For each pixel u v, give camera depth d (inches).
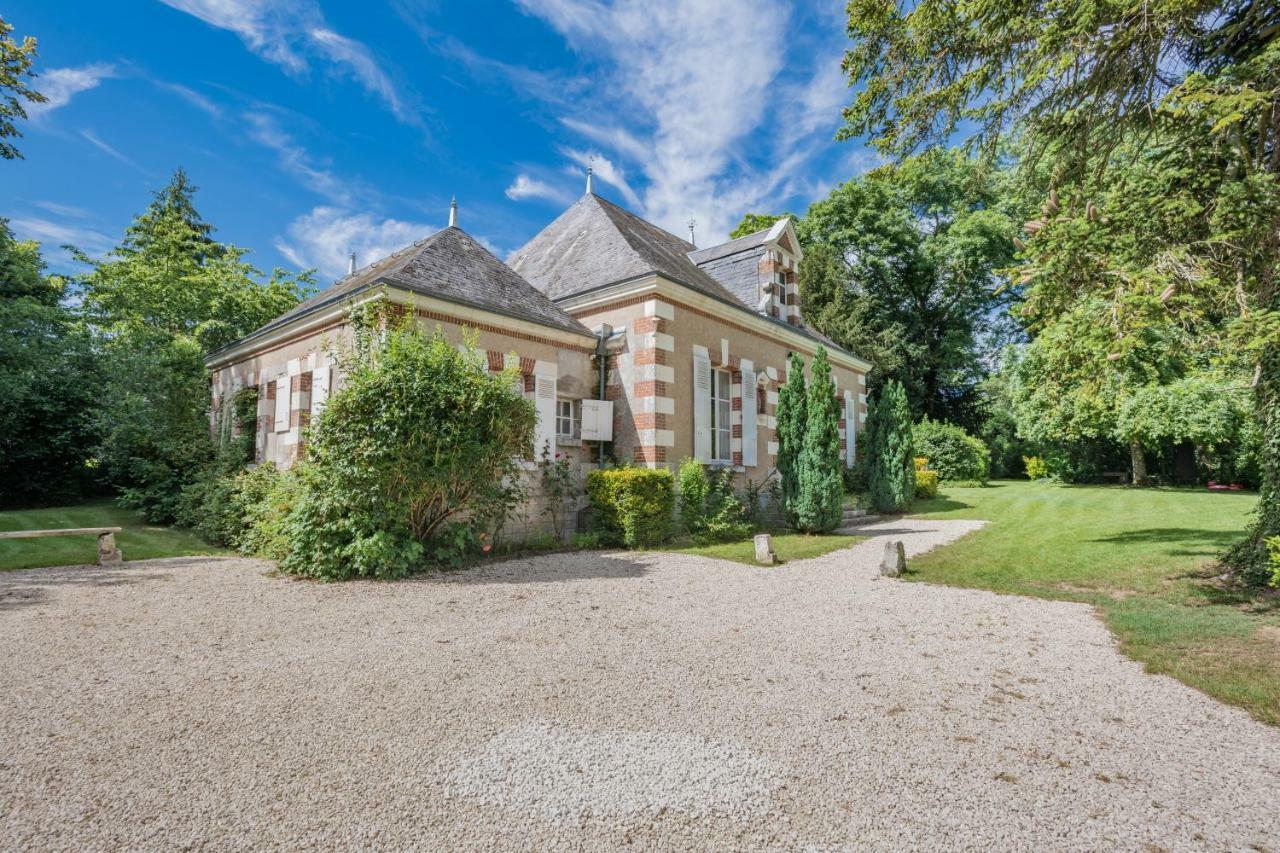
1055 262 260.1
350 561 286.5
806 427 475.2
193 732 123.3
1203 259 231.0
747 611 233.8
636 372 458.0
